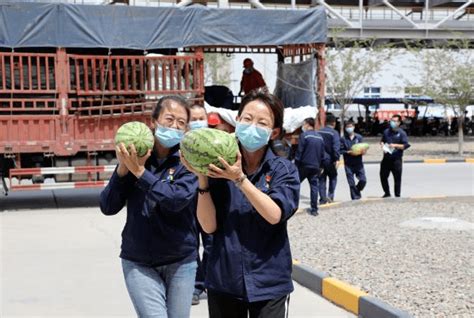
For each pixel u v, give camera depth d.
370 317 6.23
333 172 13.63
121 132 3.99
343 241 9.41
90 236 10.66
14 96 13.20
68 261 8.85
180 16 14.09
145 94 14.00
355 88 33.59
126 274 4.23
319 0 31.81
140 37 13.87
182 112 4.19
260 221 3.54
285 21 14.82
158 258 4.18
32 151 13.30
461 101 27.39
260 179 3.57
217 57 39.25
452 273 7.36
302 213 12.21
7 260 8.92
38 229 11.34
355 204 13.27
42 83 13.36
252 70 18.92
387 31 33.22
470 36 34.16
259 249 3.53
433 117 48.78
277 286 3.55
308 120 12.05
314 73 15.93
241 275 3.52
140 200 4.18
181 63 14.25
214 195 3.59
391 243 9.18
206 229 3.62
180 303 4.26
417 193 16.50
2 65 13.06
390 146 13.88
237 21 14.48
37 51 13.74
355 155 13.68
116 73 13.80
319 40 15.11
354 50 32.84
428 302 6.25
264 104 3.51
